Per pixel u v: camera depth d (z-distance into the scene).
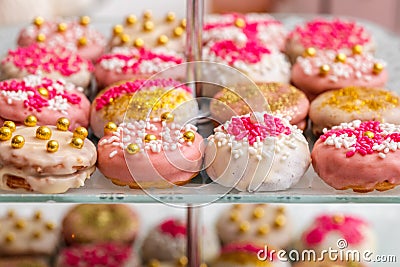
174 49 0.78
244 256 0.74
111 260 0.75
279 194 0.57
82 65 0.71
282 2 1.28
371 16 1.21
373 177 0.57
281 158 0.57
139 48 0.76
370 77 0.70
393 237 0.77
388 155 0.57
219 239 0.78
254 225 0.79
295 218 0.80
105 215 0.79
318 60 0.72
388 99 0.66
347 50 0.75
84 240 0.77
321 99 0.67
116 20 0.88
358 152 0.57
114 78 0.70
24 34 0.79
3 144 0.56
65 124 0.59
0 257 0.74
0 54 0.78
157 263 0.77
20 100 0.62
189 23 0.66
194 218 0.65
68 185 0.56
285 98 0.66
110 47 0.79
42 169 0.55
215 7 1.26
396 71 0.75
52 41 0.77
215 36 0.76
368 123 0.61
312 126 0.67
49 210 0.79
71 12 1.06
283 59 0.73
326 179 0.58
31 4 0.96
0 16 0.94
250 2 1.26
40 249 0.75
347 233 0.76
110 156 0.57
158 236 0.78
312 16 0.90
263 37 0.78
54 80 0.67
